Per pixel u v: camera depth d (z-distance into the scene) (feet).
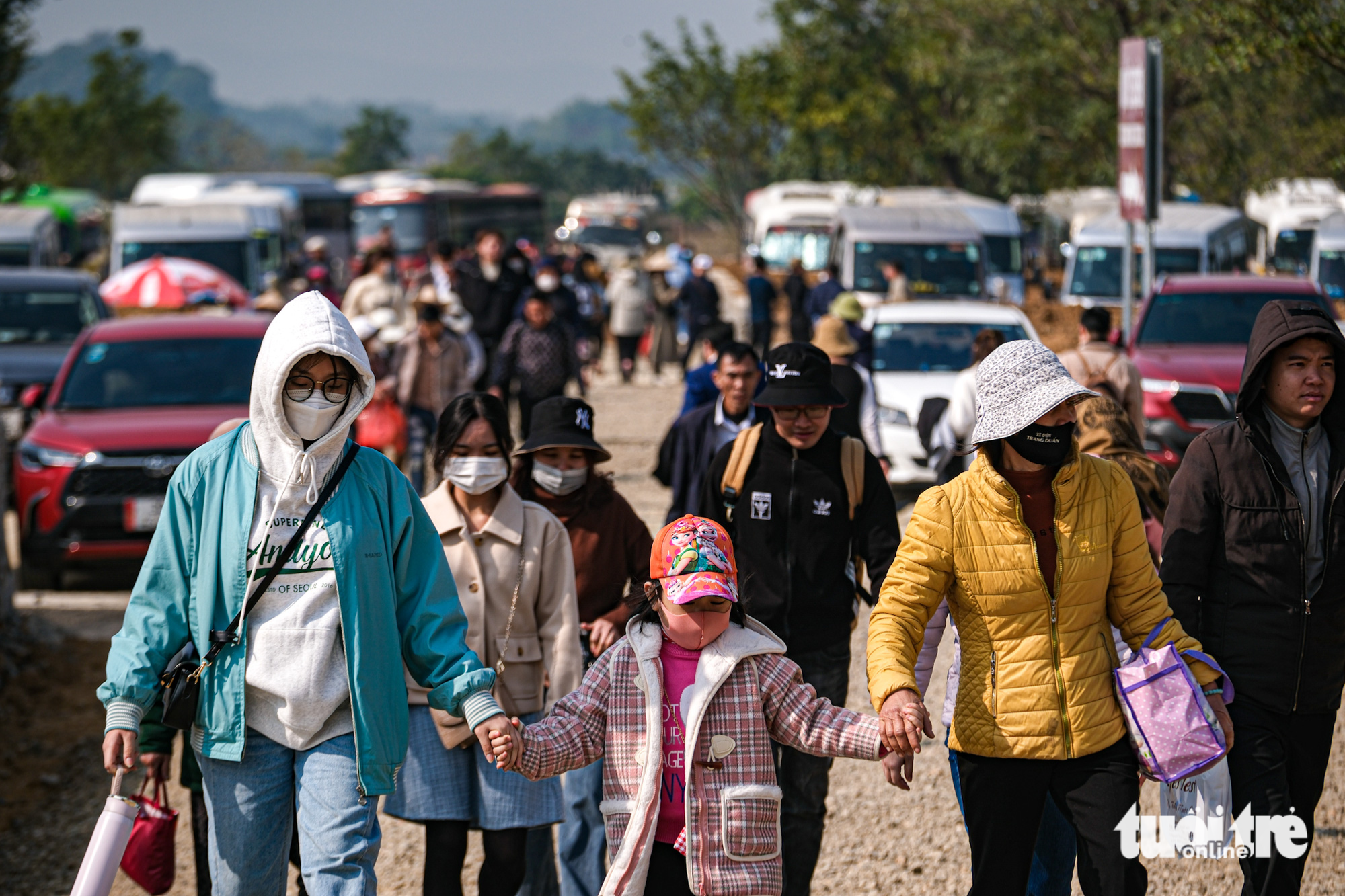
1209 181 236.63
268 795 26.91
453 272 106.22
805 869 34.94
